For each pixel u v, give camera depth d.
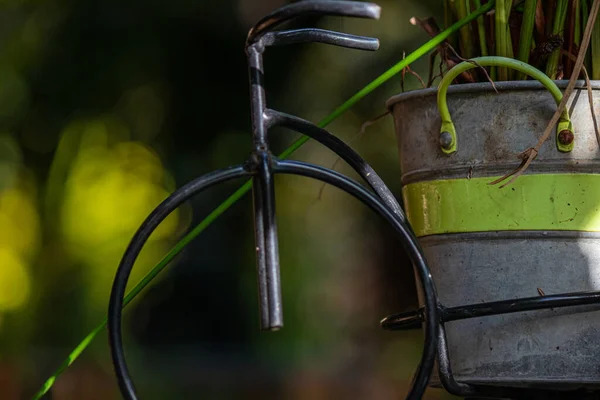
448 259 1.92
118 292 1.55
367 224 10.13
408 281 10.12
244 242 9.40
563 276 1.86
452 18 2.06
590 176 1.86
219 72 8.59
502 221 1.87
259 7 8.11
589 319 1.86
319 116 8.49
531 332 1.86
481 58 1.84
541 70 1.95
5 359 7.35
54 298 9.82
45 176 9.63
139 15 7.95
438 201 1.93
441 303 1.93
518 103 1.86
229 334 9.76
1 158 9.24
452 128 1.89
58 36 8.16
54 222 9.83
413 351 9.65
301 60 8.38
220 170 1.58
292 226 9.90
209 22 8.14
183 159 8.98
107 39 8.09
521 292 1.86
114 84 8.32
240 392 7.93
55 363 7.66
